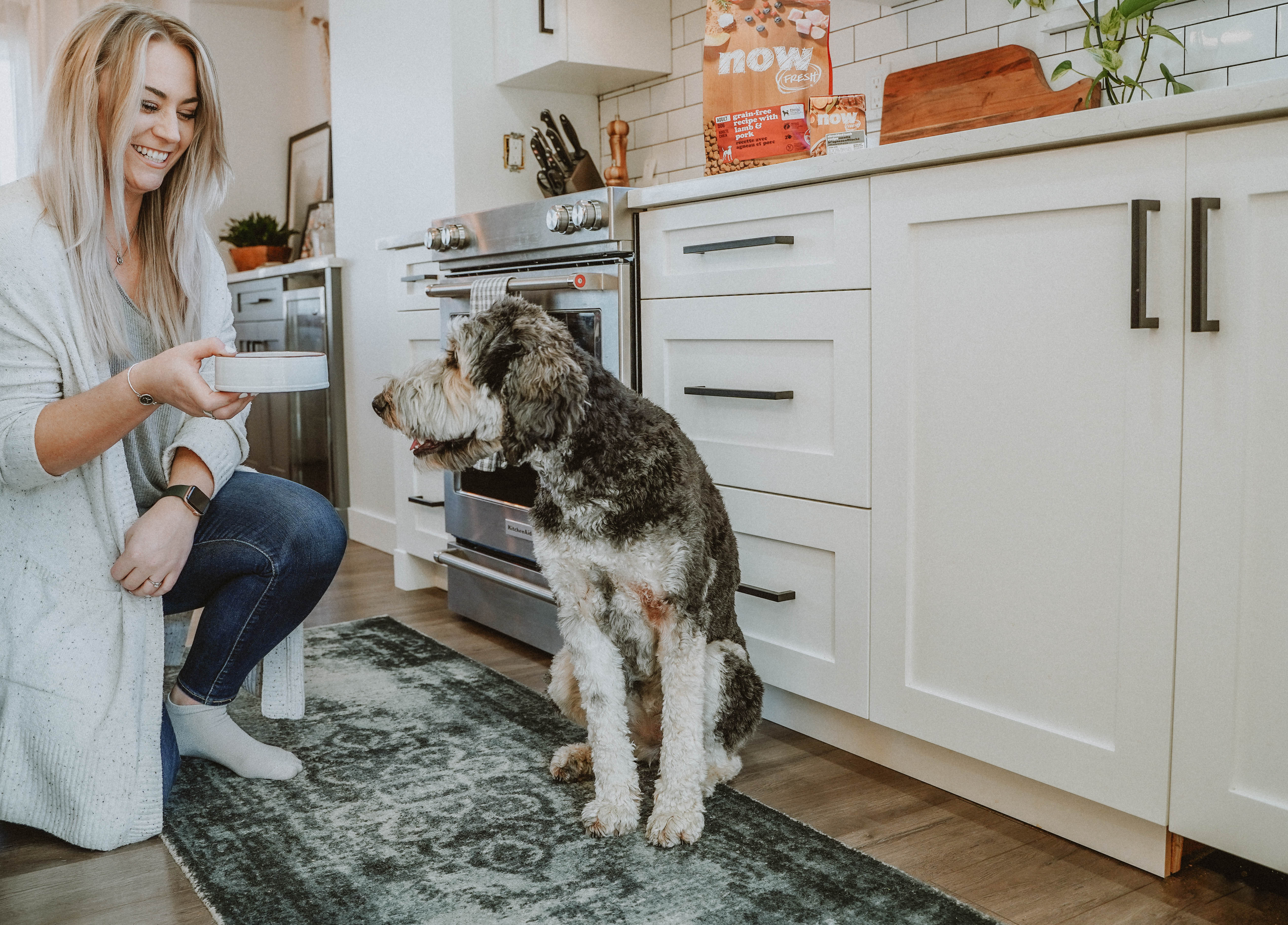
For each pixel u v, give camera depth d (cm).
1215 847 132
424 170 331
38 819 154
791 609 189
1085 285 139
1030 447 147
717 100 211
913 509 165
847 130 202
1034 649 150
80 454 141
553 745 191
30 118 511
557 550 156
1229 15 188
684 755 153
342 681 228
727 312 195
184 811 164
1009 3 211
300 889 140
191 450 160
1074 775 146
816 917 132
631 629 160
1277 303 120
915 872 146
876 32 253
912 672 168
